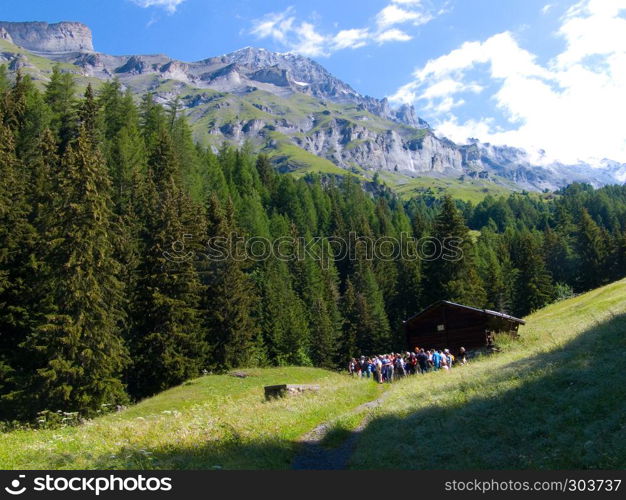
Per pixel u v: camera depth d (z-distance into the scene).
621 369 15.16
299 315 82.56
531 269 92.88
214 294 54.88
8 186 41.12
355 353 83.56
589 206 193.62
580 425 12.34
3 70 84.44
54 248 35.75
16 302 38.62
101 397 34.59
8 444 18.44
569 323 37.41
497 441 12.98
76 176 36.84
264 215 114.19
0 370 35.44
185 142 100.50
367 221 136.00
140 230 55.56
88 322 35.19
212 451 15.32
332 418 20.97
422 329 45.41
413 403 20.14
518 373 19.39
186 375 45.28
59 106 79.75
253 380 38.28
